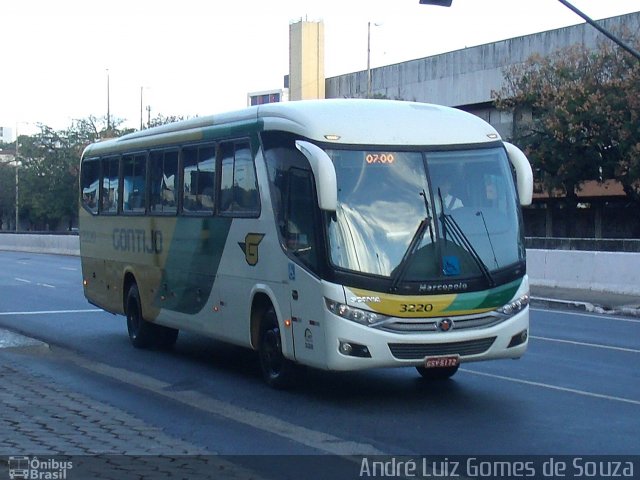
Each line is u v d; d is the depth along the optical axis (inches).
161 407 422.3
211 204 503.5
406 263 396.5
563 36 1893.5
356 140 409.1
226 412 410.3
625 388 456.4
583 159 1579.7
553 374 498.3
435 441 351.3
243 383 482.6
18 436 342.3
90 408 405.7
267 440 355.9
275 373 454.0
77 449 323.3
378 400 431.2
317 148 394.3
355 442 351.6
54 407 404.5
